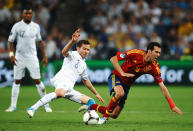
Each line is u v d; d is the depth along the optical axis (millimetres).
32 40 31703
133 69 24516
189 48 72688
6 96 45062
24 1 76375
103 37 73125
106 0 81500
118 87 24469
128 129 22266
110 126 23531
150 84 63000
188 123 25453
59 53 63812
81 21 79688
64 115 29359
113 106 24375
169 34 74938
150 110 33594
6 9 74125
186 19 78938
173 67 62875
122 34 72875
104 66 62312
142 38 72500
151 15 78000
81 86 61156
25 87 58281
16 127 22844
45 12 75500
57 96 24766
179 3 81250
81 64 25609
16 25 31375
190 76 62844
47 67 60156
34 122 25234
